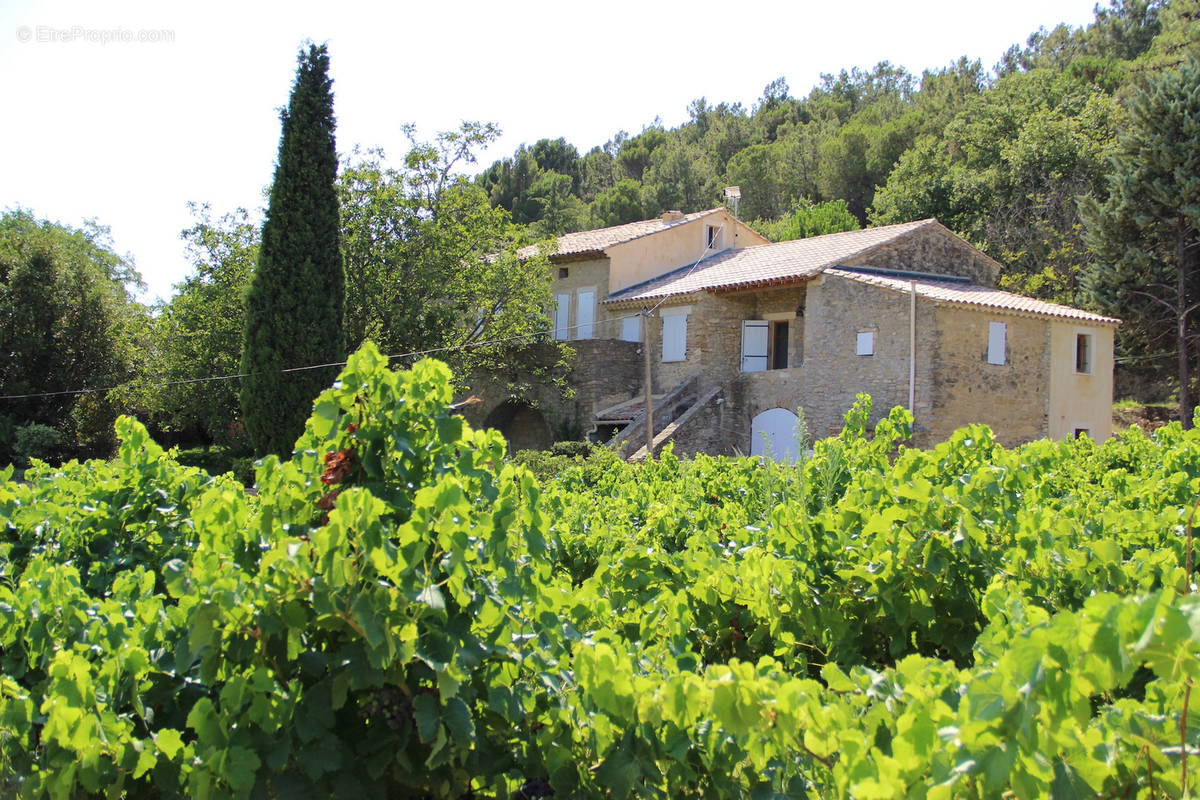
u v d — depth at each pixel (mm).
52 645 3492
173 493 5379
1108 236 29359
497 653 2945
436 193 25531
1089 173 35812
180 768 2869
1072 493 6977
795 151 59594
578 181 77438
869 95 81375
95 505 5301
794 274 23781
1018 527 4543
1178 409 30359
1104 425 23938
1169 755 2059
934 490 4348
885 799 2039
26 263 29516
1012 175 37625
